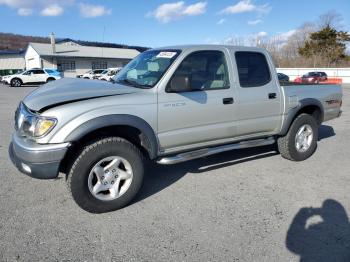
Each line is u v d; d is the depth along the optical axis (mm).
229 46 4402
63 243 2945
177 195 3979
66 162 3496
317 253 2850
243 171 4832
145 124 3580
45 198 3840
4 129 7613
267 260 2746
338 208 3688
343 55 54531
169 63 3863
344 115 10734
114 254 2801
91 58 45188
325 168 5039
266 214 3523
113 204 3521
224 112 4227
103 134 3566
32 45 43031
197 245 2943
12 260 2693
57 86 3893
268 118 4766
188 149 4121
